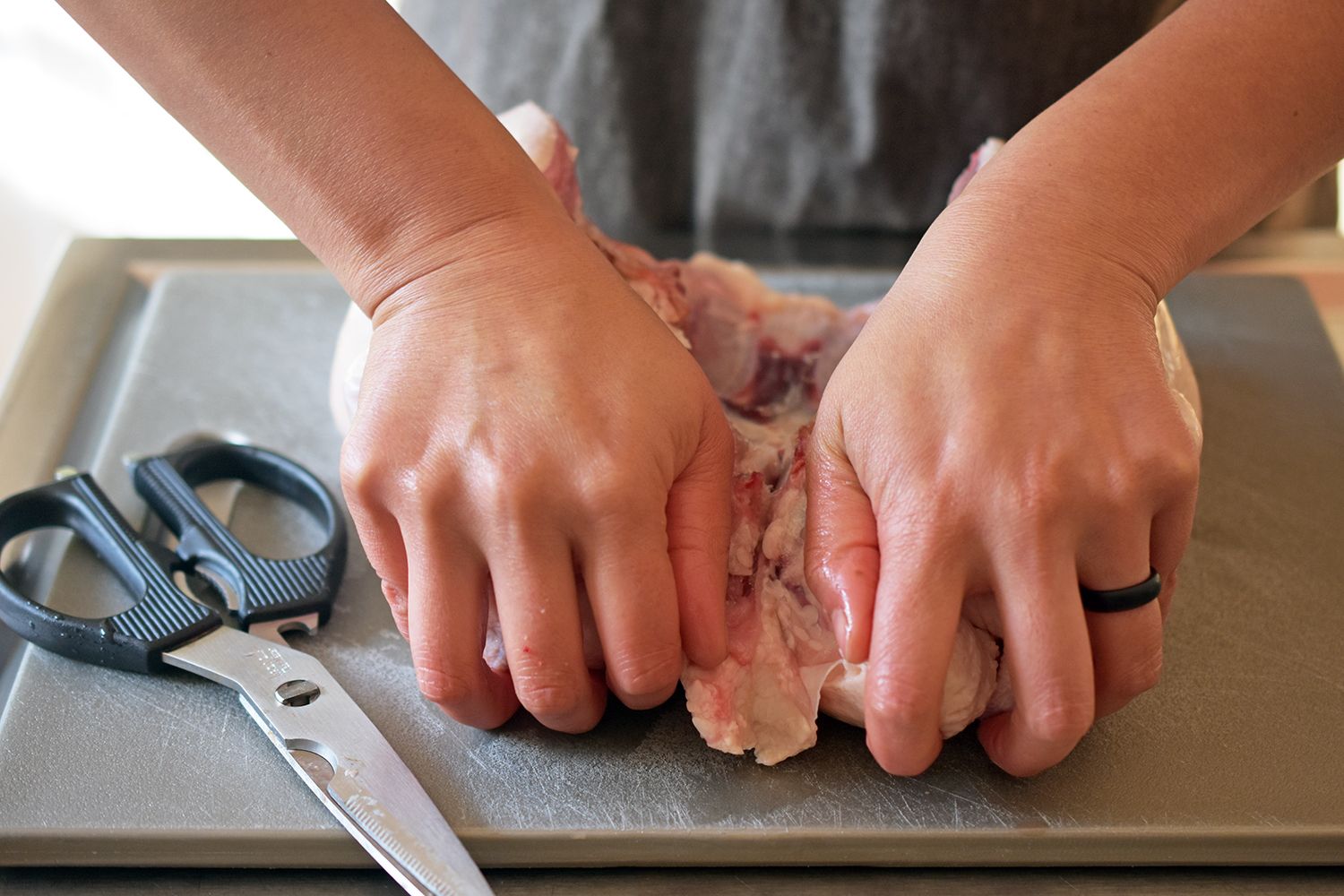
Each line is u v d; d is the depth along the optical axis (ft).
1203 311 3.86
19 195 6.98
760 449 2.74
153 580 2.71
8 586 2.67
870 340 2.26
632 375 2.23
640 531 2.15
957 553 2.07
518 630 2.16
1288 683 2.60
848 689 2.31
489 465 2.14
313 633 2.71
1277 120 2.38
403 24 2.50
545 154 2.97
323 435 3.31
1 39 6.60
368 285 2.39
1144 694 2.56
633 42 4.08
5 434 3.33
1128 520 2.07
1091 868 2.27
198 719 2.50
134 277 3.98
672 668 2.19
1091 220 2.27
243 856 2.26
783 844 2.23
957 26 3.78
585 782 2.34
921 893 2.22
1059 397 2.10
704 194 4.37
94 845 2.26
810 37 3.95
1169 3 3.73
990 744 2.33
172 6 2.32
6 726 2.48
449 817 2.27
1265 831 2.26
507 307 2.28
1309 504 3.14
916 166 4.12
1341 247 4.15
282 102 2.35
